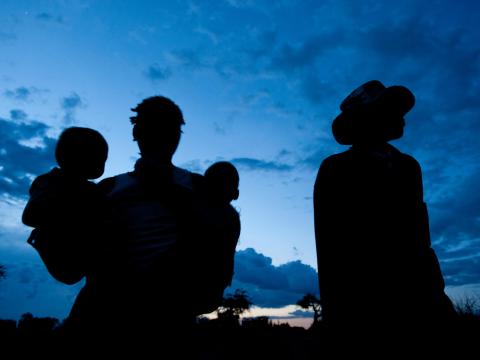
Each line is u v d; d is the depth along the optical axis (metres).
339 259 1.53
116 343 1.23
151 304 1.30
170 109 1.66
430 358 1.34
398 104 1.80
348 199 1.61
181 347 1.32
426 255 1.58
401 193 1.65
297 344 12.49
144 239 1.41
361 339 1.39
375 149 1.78
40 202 1.28
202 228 1.51
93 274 1.36
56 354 1.24
